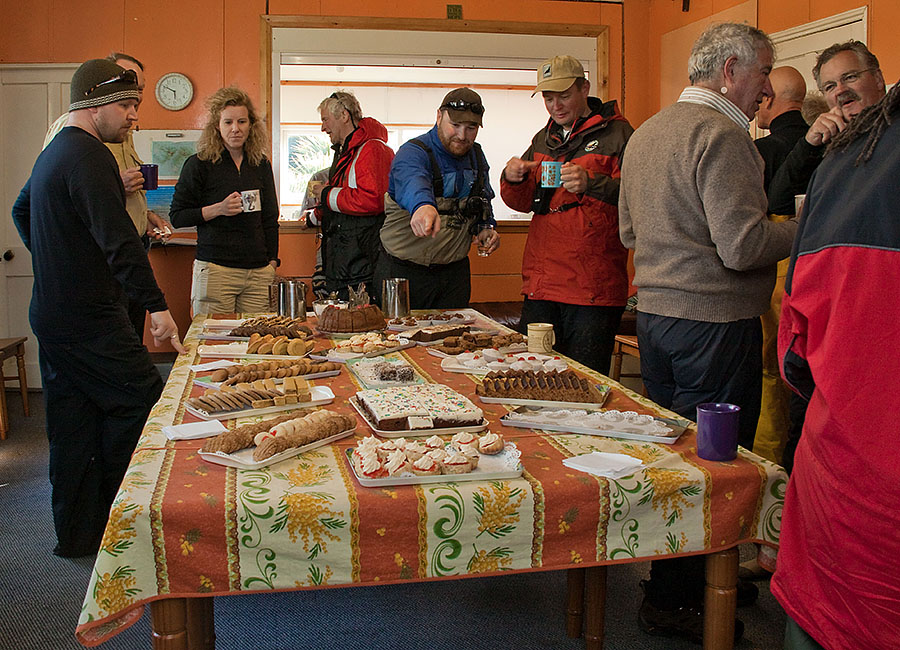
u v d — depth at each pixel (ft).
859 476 3.59
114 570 3.88
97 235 7.82
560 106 10.05
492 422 5.56
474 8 17.76
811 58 13.64
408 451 4.52
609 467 4.50
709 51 6.59
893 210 3.56
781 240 6.16
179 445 4.96
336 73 17.71
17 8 16.62
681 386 6.90
